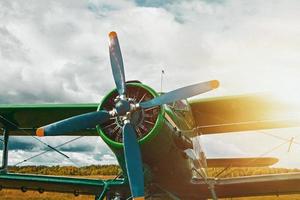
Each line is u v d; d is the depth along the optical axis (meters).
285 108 8.91
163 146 6.82
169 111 6.99
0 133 10.37
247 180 8.03
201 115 9.36
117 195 8.50
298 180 7.80
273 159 10.40
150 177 7.60
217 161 10.98
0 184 9.14
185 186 8.09
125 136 6.48
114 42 7.10
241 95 8.50
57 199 22.12
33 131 10.03
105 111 6.80
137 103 6.69
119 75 6.89
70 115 9.07
